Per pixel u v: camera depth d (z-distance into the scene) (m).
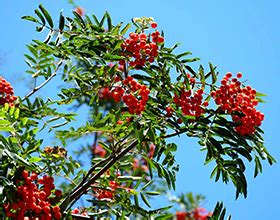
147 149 1.66
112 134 1.65
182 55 1.67
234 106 1.65
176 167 1.67
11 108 1.52
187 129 1.63
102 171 1.65
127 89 1.63
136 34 1.65
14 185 1.50
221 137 1.66
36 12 1.65
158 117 1.61
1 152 1.44
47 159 1.57
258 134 1.67
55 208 1.55
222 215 1.67
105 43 1.64
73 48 1.64
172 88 1.64
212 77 1.66
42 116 1.61
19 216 1.50
